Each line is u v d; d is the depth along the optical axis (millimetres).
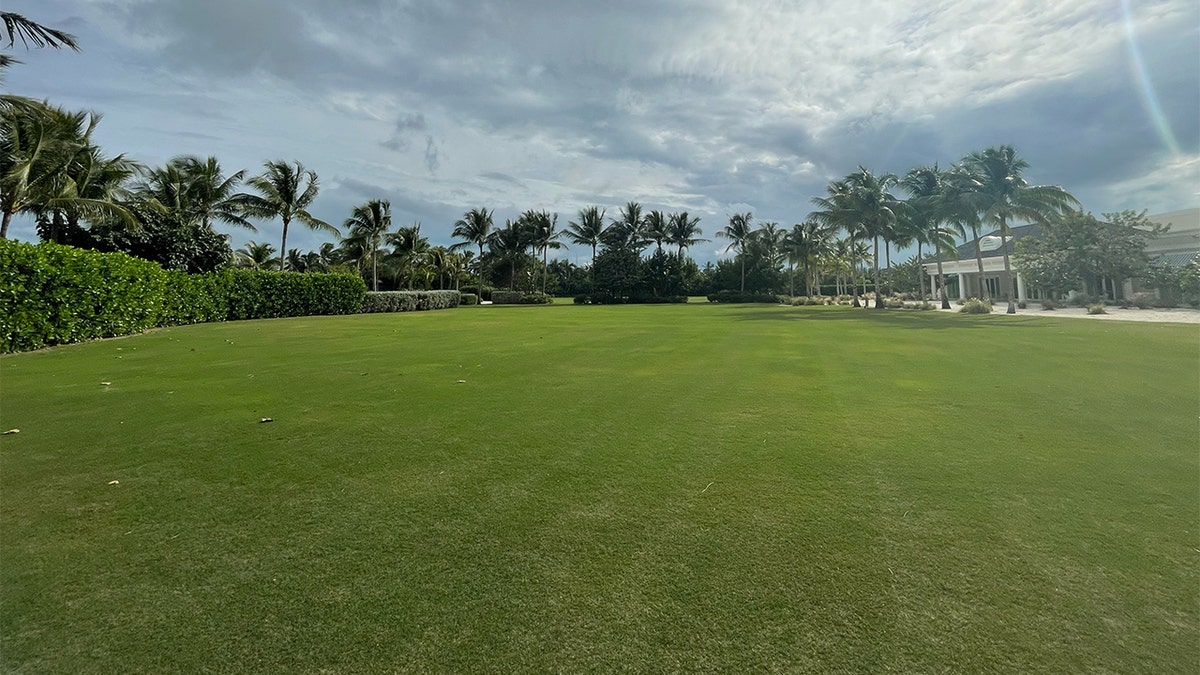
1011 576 2510
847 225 35781
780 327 18453
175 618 2236
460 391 6922
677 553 2736
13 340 11203
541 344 12953
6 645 2068
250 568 2613
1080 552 2721
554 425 5199
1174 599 2318
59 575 2553
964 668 1934
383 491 3555
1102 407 5910
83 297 13477
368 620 2215
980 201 28328
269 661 1989
